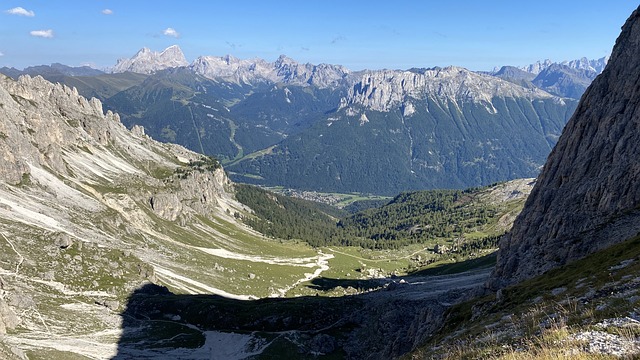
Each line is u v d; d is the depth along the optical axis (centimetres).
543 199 14288
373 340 14425
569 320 3709
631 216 10388
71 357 10556
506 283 11675
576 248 10500
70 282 15962
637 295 3875
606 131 13388
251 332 15600
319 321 16600
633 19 14612
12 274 14562
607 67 14950
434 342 7156
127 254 19788
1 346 9012
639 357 2158
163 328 14875
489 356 3253
